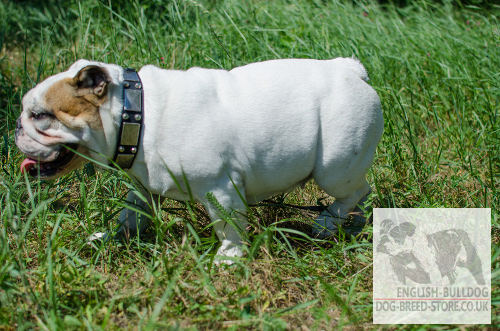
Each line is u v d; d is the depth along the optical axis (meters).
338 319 2.86
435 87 5.73
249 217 3.28
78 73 2.82
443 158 4.86
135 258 3.35
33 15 7.75
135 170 3.08
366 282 3.19
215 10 6.50
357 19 6.76
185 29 5.75
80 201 3.79
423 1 7.24
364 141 3.24
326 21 6.34
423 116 5.46
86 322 2.56
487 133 4.87
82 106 2.88
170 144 2.92
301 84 3.10
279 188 3.33
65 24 6.77
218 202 3.03
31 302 2.77
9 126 4.75
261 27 6.13
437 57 6.12
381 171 4.44
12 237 3.49
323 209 3.79
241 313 2.76
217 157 2.95
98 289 2.92
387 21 7.16
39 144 2.92
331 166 3.22
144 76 3.03
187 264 3.13
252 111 3.00
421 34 6.53
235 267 3.09
